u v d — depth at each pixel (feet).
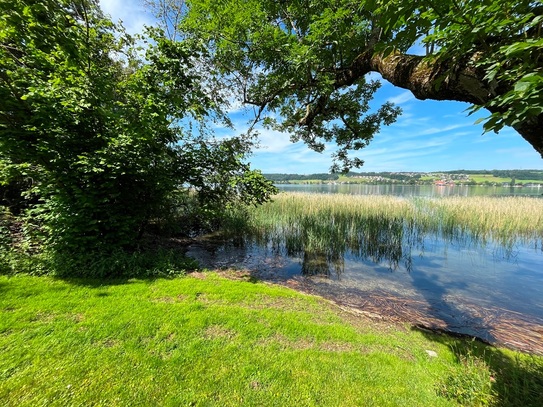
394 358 7.87
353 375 6.86
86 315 8.78
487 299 14.07
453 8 3.99
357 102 22.36
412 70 6.99
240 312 9.94
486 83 4.74
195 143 21.39
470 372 6.67
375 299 13.94
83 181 14.39
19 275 11.80
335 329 9.45
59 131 13.37
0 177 13.91
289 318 9.89
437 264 20.18
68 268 12.64
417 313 12.39
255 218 32.14
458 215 31.55
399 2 4.23
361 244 24.80
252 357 7.30
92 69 13.98
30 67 13.48
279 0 14.56
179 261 16.65
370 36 11.39
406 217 32.32
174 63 15.58
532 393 5.72
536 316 12.22
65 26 11.62
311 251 23.18
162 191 17.74
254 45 14.30
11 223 15.74
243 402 5.76
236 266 19.15
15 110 12.34
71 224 13.82
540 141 3.85
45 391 5.55
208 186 21.40
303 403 5.84
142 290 11.42
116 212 15.72
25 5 9.25
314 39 11.46
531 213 30.01
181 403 5.59
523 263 20.43
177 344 7.61
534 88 2.89
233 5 13.38
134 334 7.88
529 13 3.28
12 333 7.43
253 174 20.22
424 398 6.10
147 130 14.48
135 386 5.92
